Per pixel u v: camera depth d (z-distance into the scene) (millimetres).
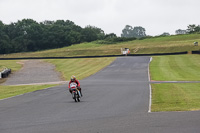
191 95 23000
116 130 10750
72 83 21031
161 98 21500
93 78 44781
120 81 38625
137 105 18172
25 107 18859
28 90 32844
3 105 20500
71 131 10891
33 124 12719
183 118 12641
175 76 44781
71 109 17109
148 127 11031
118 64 70875
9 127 12250
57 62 87812
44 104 20000
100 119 13344
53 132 10883
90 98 22688
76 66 73250
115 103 19391
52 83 40594
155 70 55094
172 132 10016
